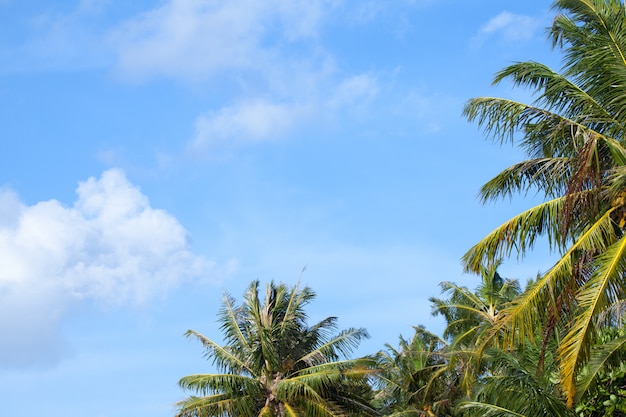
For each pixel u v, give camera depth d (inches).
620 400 736.3
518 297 658.8
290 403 1268.5
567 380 580.1
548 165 693.9
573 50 701.3
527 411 716.7
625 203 631.2
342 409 1274.6
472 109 741.3
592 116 687.7
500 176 719.7
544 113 709.9
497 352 744.3
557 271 641.0
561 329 746.8
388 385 1747.0
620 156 645.3
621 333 762.8
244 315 1352.1
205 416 1237.1
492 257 695.7
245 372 1323.8
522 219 684.7
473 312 1558.8
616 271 592.1
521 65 714.8
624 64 673.0
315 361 1321.4
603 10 688.4
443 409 1534.2
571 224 677.9
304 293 1393.9
